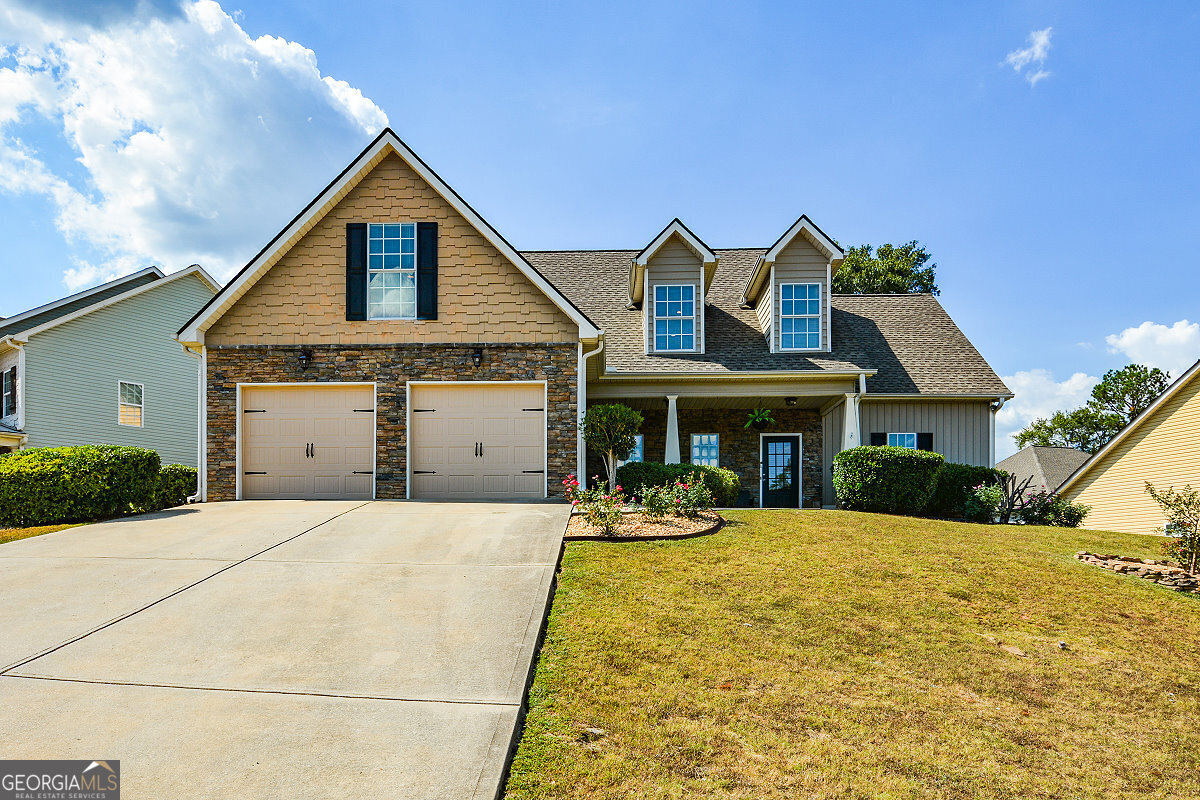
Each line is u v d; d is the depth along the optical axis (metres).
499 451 12.56
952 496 13.76
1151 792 4.04
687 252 15.90
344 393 12.67
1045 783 4.07
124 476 10.71
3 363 18.78
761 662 5.37
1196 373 14.62
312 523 9.44
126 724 4.15
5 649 5.23
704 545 8.45
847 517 10.85
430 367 12.64
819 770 4.02
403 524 9.36
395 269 12.86
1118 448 17.06
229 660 5.05
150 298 21.39
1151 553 9.55
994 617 6.70
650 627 5.86
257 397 12.73
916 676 5.36
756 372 14.61
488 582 6.78
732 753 4.14
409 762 3.80
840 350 15.73
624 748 4.12
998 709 4.94
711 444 17.11
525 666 4.99
